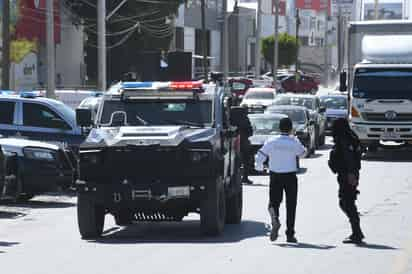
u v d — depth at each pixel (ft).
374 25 258.16
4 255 106.83
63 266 98.12
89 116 123.03
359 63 255.70
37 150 161.07
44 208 159.63
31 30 422.41
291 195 112.57
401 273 92.02
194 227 132.05
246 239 117.19
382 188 184.55
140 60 485.97
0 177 146.00
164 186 114.73
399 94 252.83
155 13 490.08
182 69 311.27
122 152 115.24
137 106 124.16
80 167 116.67
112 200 115.55
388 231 123.54
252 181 202.49
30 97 190.29
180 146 114.83
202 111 123.24
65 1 471.21
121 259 102.22
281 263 98.17
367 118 255.09
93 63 522.06
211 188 115.85
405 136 253.65
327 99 381.19
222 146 121.49
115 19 470.80
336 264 97.45
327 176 212.43
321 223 132.26
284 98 318.65
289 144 112.37
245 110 129.90
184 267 96.12
